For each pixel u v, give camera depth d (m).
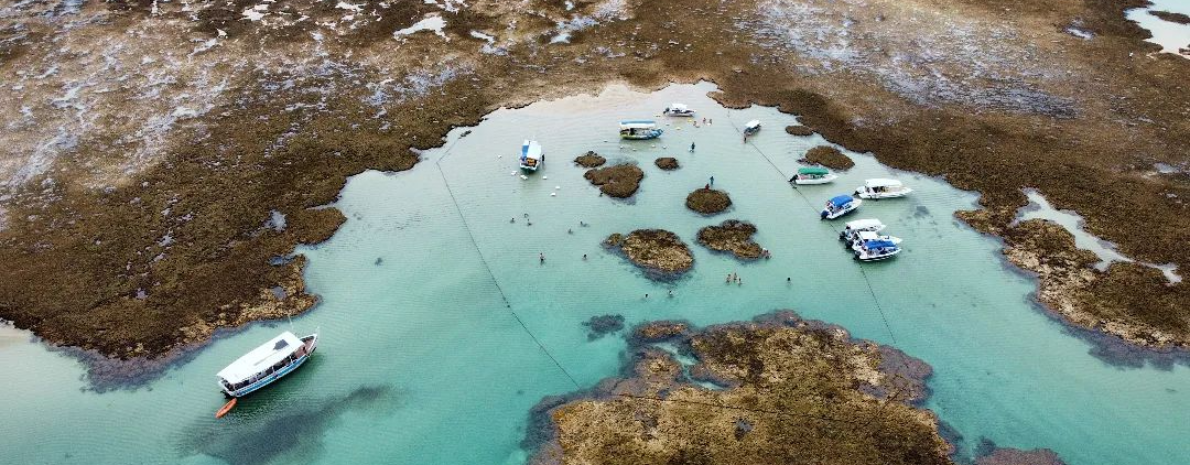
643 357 43.62
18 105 67.94
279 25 83.94
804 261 52.25
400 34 83.06
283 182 59.41
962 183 59.81
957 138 65.62
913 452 37.03
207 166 60.78
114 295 47.47
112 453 38.22
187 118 67.06
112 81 72.38
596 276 50.81
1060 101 71.06
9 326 45.22
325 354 44.28
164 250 51.47
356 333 45.84
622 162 64.00
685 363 43.03
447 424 39.72
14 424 39.50
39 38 79.62
